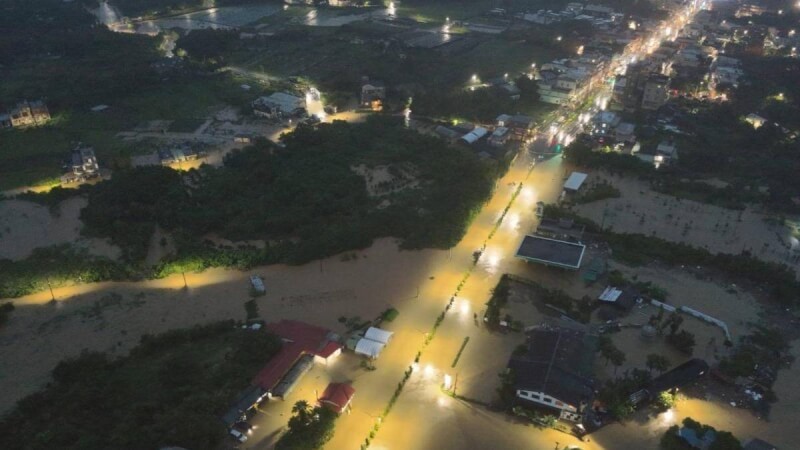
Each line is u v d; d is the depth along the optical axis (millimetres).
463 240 119875
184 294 103562
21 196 134000
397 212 126250
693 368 84562
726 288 105938
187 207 127250
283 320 94875
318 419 74875
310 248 112688
